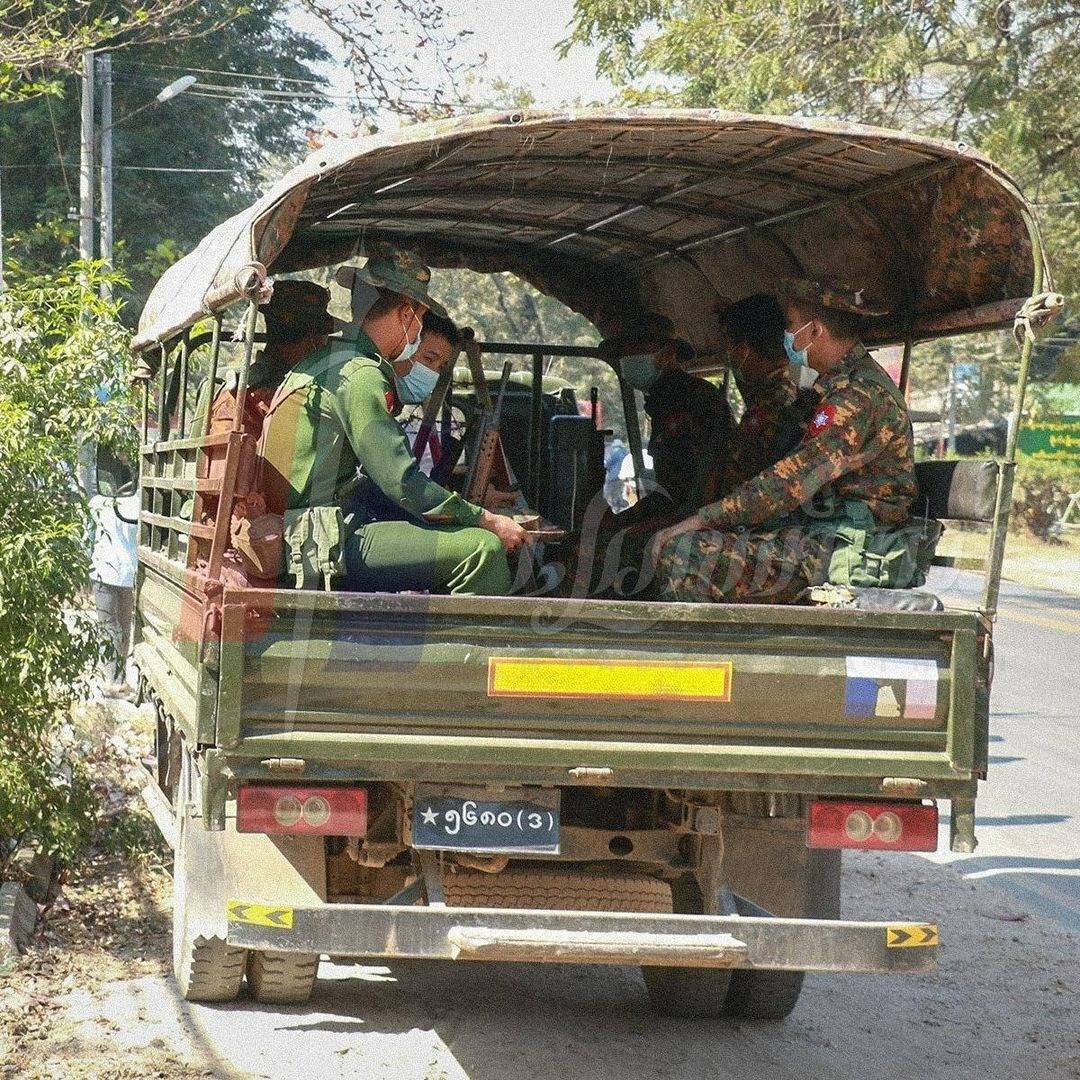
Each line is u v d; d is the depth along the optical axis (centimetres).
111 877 2686
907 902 2984
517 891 2038
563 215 2641
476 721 1727
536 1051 2038
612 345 2844
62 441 2591
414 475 1859
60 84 4381
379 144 1692
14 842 2697
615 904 2050
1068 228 8419
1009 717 5275
